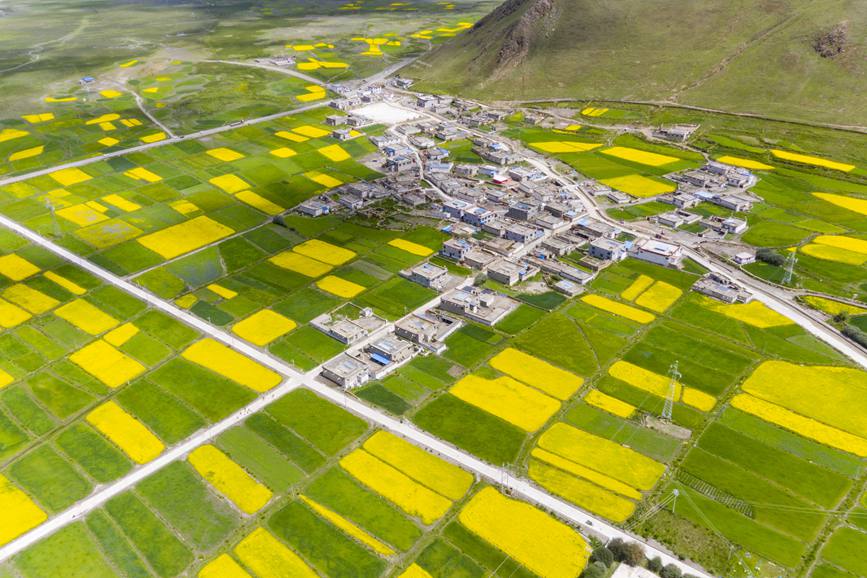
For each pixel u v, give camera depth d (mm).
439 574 86938
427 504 97062
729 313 139750
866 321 135500
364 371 123188
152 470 104375
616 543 88062
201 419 114375
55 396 120438
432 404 116375
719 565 86875
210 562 89438
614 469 102125
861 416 111312
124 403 118562
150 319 142500
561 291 149250
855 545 89188
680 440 107312
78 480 102938
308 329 138250
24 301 148750
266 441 109188
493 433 109688
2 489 101438
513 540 91188
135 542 92625
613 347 130000
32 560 90312
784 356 126250
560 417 112750
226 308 146250
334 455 106062
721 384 119375
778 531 91625
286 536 92875
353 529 93625
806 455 103938
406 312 143375
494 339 133375
